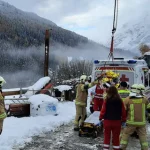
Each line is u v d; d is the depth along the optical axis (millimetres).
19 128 8102
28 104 10258
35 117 9695
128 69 9734
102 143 7336
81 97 8586
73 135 8047
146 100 6453
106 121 6215
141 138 6355
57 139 7605
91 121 7984
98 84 8875
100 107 9508
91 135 7926
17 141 7070
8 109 9992
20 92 14742
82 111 8711
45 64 19859
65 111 11219
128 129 6398
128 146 7223
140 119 6301
